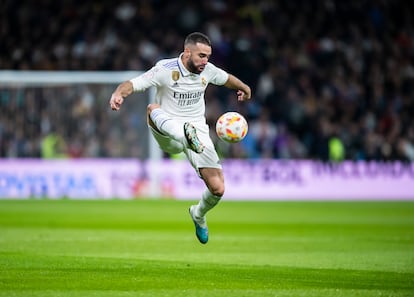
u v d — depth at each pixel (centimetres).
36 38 7056
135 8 7231
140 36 7069
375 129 6750
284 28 7331
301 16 7419
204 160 2380
